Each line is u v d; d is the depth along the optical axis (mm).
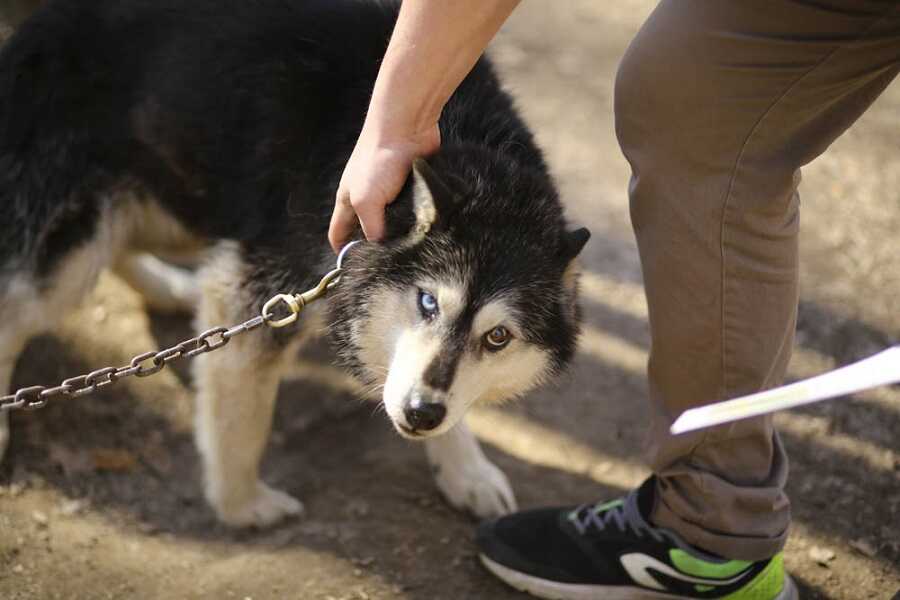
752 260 2305
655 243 2375
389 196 2414
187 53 3148
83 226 3314
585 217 4805
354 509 3430
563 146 5246
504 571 3027
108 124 3260
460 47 2236
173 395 3891
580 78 5812
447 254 2633
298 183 3000
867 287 4484
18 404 2289
